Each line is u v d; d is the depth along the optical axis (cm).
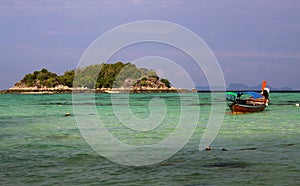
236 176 1628
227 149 2258
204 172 1695
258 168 1764
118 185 1496
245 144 2445
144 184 1509
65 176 1627
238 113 5006
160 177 1616
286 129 3316
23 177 1611
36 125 3662
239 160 1941
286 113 5178
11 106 7269
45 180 1568
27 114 5178
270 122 3966
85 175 1645
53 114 5175
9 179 1579
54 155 2073
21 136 2834
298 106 6862
